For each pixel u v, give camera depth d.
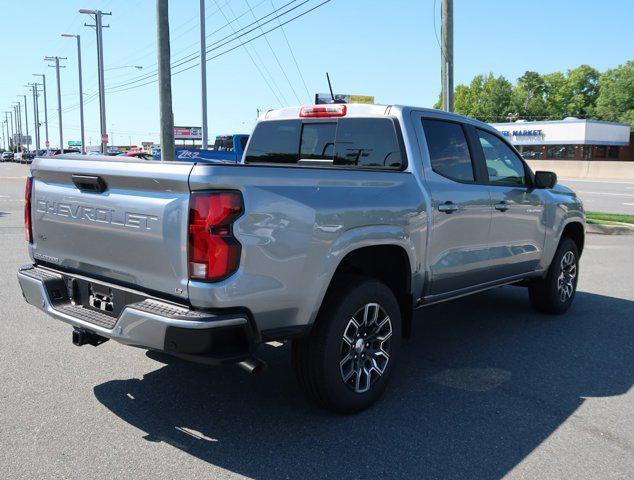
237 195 3.09
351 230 3.65
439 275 4.52
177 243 3.10
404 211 4.05
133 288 3.42
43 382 4.24
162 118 17.38
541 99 105.56
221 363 3.07
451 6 13.28
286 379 4.41
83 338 3.61
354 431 3.59
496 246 5.16
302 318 3.43
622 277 8.41
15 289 6.84
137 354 4.86
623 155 66.62
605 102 96.12
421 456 3.30
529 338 5.56
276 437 3.49
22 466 3.11
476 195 4.81
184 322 2.99
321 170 3.54
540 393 4.23
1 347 4.94
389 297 3.95
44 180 3.99
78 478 3.01
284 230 3.27
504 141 5.46
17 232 11.53
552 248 6.05
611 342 5.46
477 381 4.45
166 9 17.05
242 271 3.11
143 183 3.25
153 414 3.77
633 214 16.92
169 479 3.01
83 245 3.66
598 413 3.92
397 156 4.43
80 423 3.62
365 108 4.66
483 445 3.45
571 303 6.73
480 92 108.75
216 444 3.39
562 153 62.09
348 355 3.73
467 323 6.05
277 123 5.31
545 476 3.12
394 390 4.25
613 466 3.24
